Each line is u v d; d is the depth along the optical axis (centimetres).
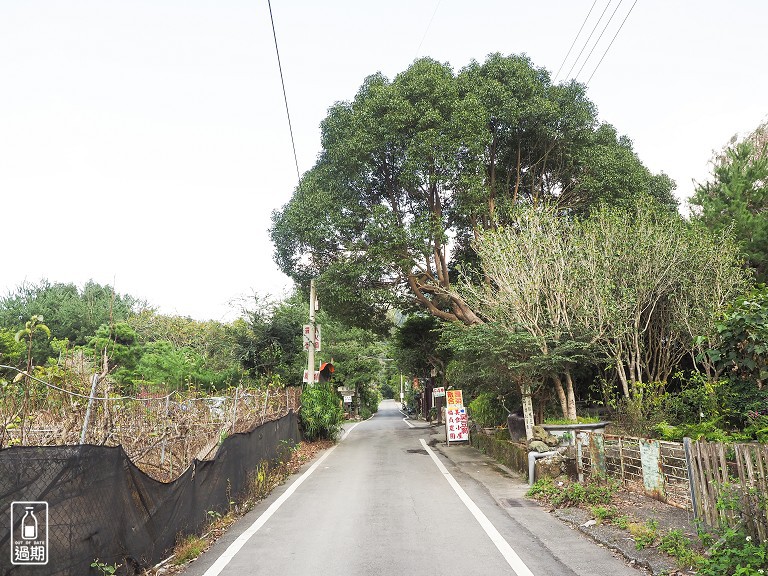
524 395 1333
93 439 641
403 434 2734
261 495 1043
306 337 2230
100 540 480
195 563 625
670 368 1442
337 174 1977
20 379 601
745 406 965
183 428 844
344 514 873
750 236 1498
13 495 397
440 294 2000
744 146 1658
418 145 1770
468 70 2006
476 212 1859
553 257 1312
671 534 598
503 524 778
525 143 2011
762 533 521
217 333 3462
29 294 3844
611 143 2108
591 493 859
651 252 1388
